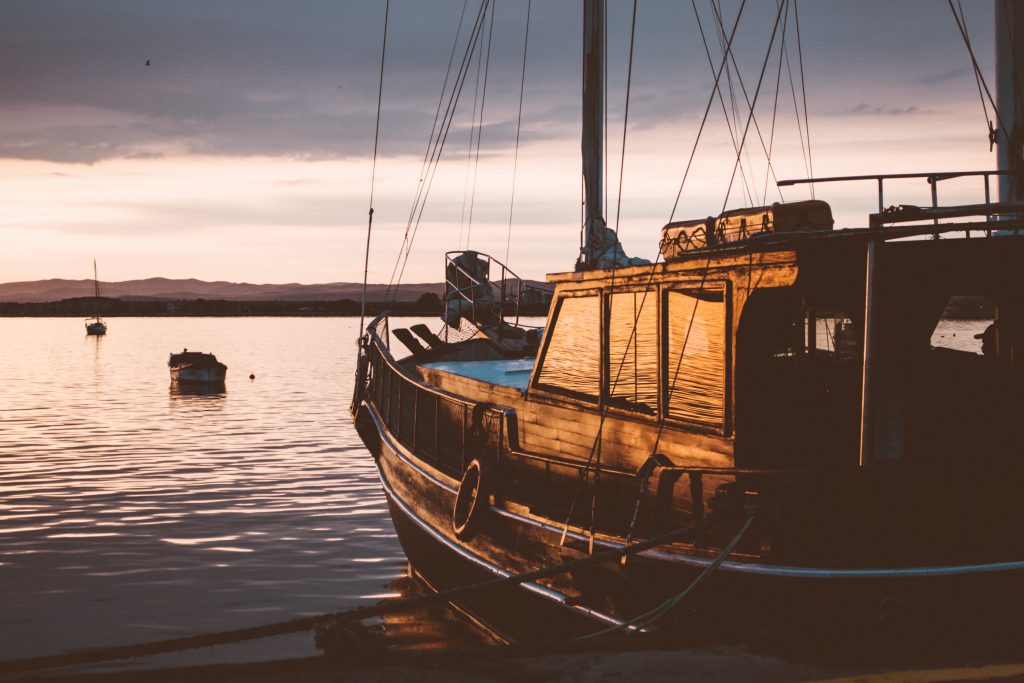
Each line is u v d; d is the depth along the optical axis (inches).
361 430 698.2
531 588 393.7
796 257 280.4
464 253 772.6
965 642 267.0
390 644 503.8
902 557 272.2
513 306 744.3
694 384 325.7
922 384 289.9
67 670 521.0
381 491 1126.4
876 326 271.3
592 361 390.9
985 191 291.7
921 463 278.2
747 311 300.0
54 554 824.9
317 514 991.6
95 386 3019.2
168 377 3484.3
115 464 1362.0
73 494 1115.3
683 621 300.7
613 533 354.3
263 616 639.8
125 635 599.2
